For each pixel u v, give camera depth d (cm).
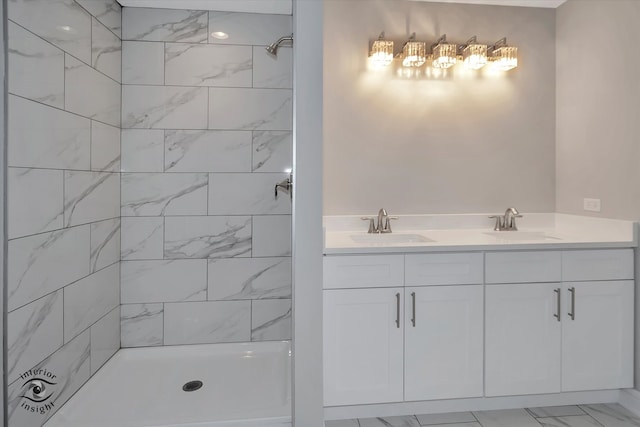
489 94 265
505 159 267
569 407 210
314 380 180
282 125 253
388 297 196
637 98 209
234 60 248
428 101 261
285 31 252
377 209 259
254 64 250
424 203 262
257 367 238
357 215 258
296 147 178
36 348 168
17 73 156
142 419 182
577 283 207
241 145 250
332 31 254
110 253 230
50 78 174
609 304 209
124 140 241
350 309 194
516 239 232
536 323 204
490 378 202
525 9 266
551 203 270
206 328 251
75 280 194
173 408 195
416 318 199
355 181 257
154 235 245
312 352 180
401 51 257
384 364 196
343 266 194
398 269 196
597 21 234
